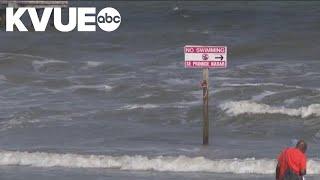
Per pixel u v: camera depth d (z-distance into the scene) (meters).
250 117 100.50
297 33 189.62
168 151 80.50
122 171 71.62
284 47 167.88
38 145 85.12
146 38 195.38
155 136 90.50
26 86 126.62
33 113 104.88
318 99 109.12
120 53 168.88
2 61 148.38
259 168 70.81
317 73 131.00
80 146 84.19
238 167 71.19
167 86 121.88
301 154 54.47
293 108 103.38
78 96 118.31
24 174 70.38
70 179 68.12
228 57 159.88
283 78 127.31
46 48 181.38
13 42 197.50
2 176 69.56
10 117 102.62
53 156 76.19
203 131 85.31
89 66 145.88
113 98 116.75
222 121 99.88
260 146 83.62
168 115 102.94
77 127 96.31
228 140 87.69
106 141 87.38
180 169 71.75
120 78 131.38
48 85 127.00
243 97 112.25
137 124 98.62
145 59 155.75
